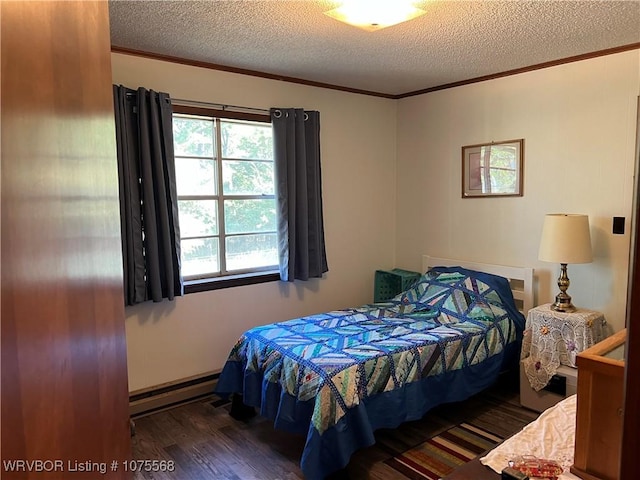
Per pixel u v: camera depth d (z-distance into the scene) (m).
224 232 3.65
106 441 0.89
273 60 3.30
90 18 0.83
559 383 3.01
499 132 3.76
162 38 2.83
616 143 3.11
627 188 3.07
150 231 3.08
